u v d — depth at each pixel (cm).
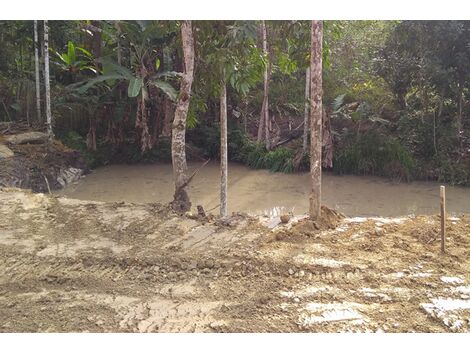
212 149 1509
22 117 1416
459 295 479
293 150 1394
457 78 1220
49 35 1433
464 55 1182
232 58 698
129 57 1277
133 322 448
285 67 784
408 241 603
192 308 472
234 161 1484
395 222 668
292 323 439
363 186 1205
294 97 1588
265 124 1450
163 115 1404
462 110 1335
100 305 481
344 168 1312
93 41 1346
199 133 1523
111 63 1110
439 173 1233
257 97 1589
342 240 608
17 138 1259
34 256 583
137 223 670
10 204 742
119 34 1181
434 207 1034
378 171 1295
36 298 495
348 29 1502
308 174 1323
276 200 1093
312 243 600
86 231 651
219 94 762
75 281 530
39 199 762
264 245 595
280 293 493
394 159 1267
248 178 1293
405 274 521
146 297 496
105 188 1194
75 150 1345
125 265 562
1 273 545
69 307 478
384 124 1354
